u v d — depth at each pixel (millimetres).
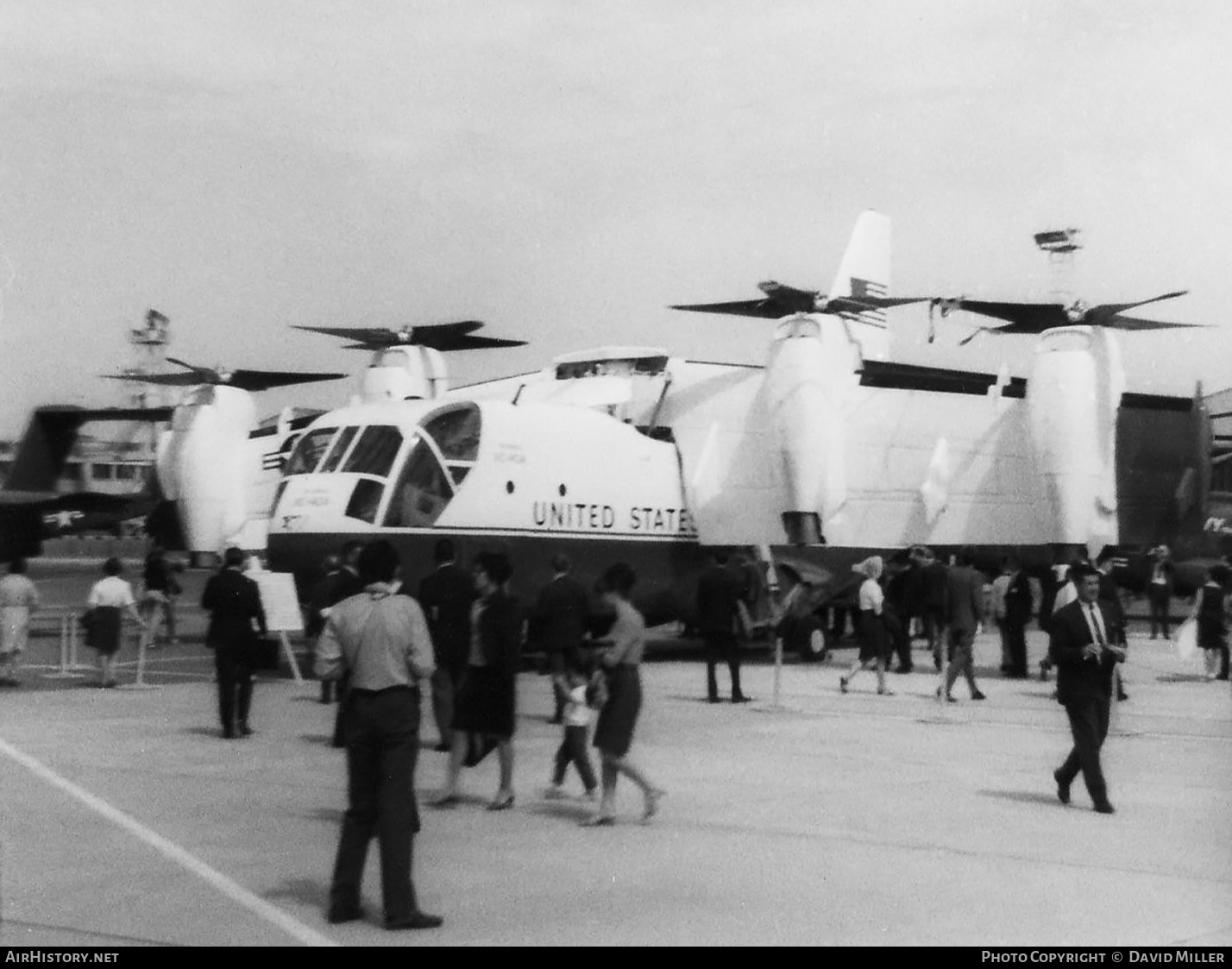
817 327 26625
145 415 35875
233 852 9828
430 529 22438
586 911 8297
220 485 32062
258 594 15578
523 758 14164
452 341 31875
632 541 25516
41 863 9477
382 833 7945
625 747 10789
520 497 23625
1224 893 8711
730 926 7969
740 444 27609
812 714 17734
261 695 19812
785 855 9758
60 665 23797
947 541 31609
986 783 12609
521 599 23516
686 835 10414
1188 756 14312
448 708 14078
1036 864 9477
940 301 29734
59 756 14172
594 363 28938
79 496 33969
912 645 30609
